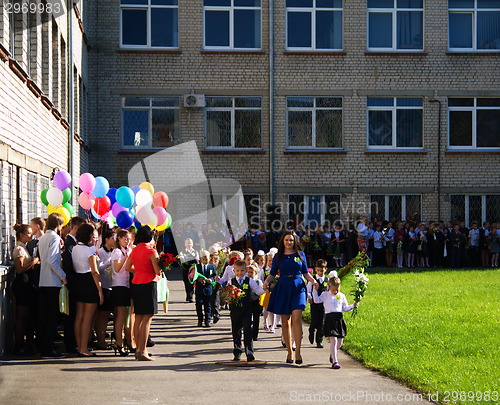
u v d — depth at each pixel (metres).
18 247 11.62
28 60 16.22
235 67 31.36
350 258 29.98
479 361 10.77
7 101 13.04
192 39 31.19
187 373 10.30
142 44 31.27
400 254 29.62
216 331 14.82
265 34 31.52
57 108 20.44
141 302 11.38
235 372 10.42
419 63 31.84
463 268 29.53
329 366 11.01
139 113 31.14
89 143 30.81
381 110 31.89
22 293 11.62
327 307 10.99
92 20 30.80
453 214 31.98
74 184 24.08
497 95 32.03
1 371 10.31
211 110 31.44
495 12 32.28
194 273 15.40
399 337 13.08
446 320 15.17
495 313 16.19
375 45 32.03
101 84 30.91
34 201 16.28
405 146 32.00
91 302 11.70
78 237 11.79
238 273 11.54
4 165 12.85
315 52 31.48
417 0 32.06
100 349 12.55
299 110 31.66
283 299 11.31
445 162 31.88
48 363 11.02
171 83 31.14
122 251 11.94
